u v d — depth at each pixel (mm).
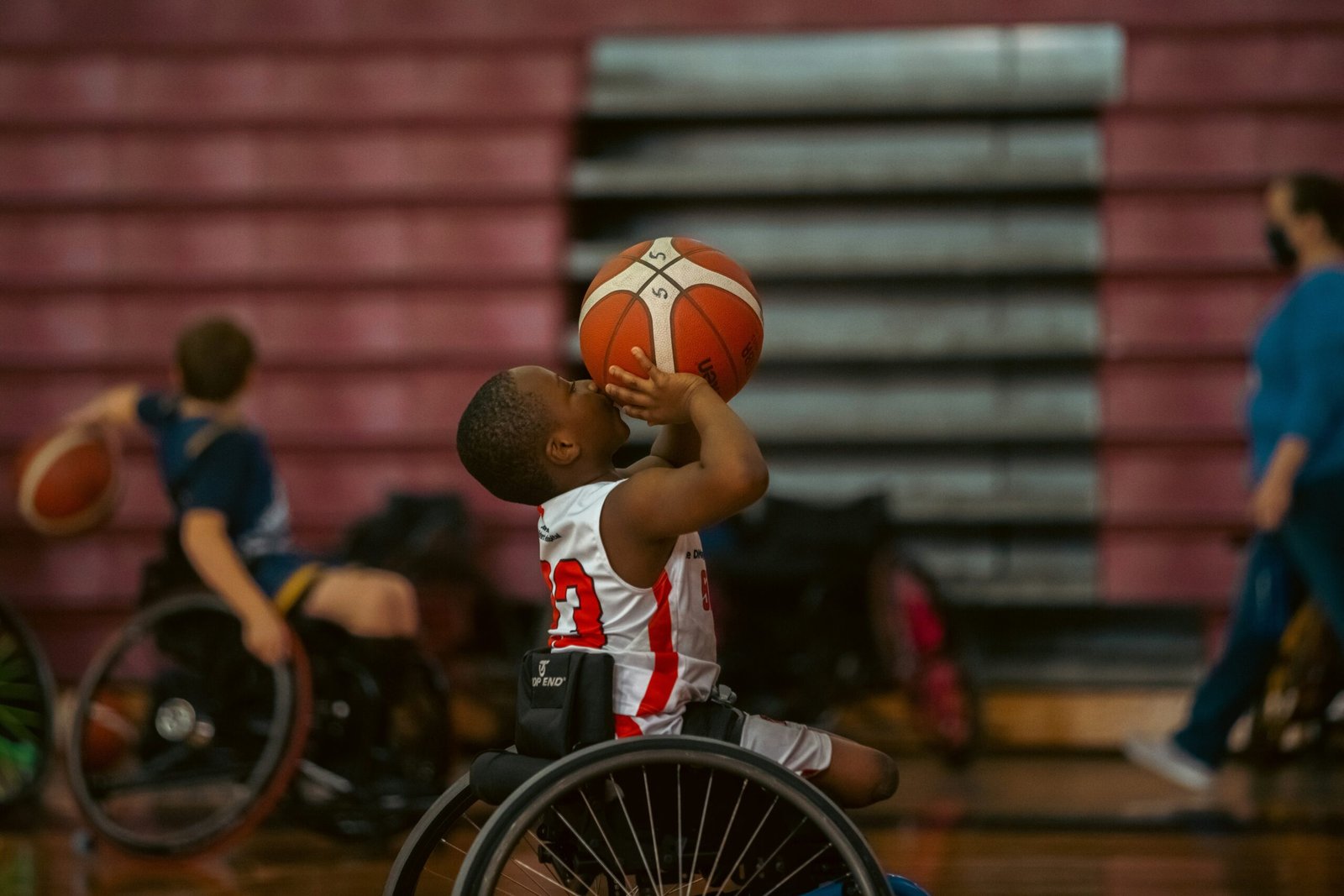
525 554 21094
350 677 13242
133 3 22469
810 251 22234
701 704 7254
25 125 22250
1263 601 15617
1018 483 21359
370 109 22312
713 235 22484
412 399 21812
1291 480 14406
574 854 7332
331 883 12266
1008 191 21859
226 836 12328
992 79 22516
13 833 14469
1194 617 20500
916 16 22281
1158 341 21234
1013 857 12953
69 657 21141
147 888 12109
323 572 13445
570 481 7344
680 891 6957
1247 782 16734
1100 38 22344
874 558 17031
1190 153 21406
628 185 22188
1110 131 21594
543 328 21828
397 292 21953
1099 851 13203
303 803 13172
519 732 7207
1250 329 21047
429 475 21641
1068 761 18297
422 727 13609
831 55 22828
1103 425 21188
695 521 6770
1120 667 19984
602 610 7125
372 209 22047
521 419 7262
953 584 20953
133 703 19578
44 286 22047
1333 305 14445
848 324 22016
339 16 22531
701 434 6848
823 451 21656
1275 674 16359
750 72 22875
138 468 21359
